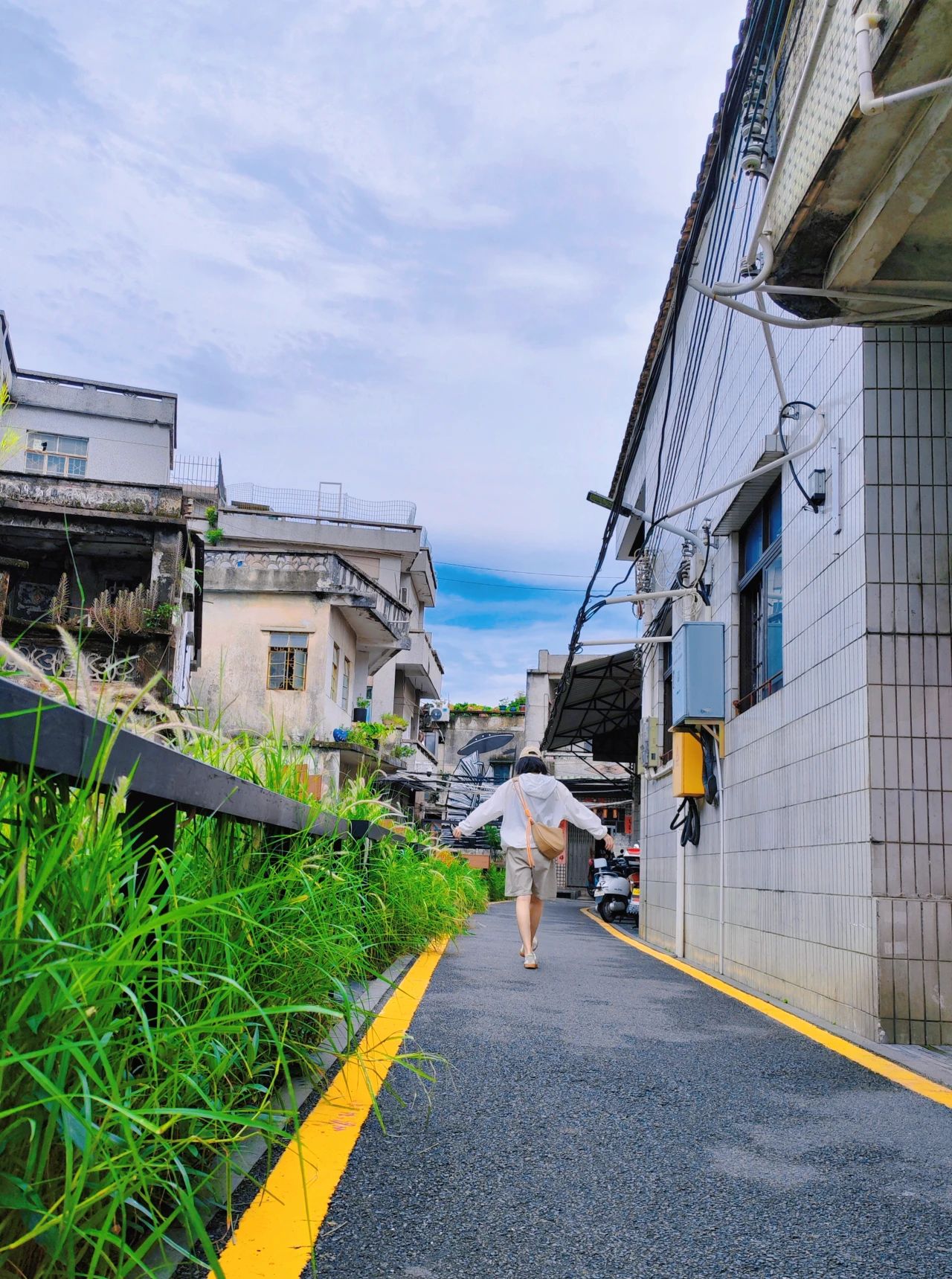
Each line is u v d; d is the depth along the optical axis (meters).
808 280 4.54
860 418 5.10
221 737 3.57
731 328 8.36
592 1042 4.21
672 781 11.17
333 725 25.48
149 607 16.20
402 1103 2.98
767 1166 2.65
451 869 11.20
